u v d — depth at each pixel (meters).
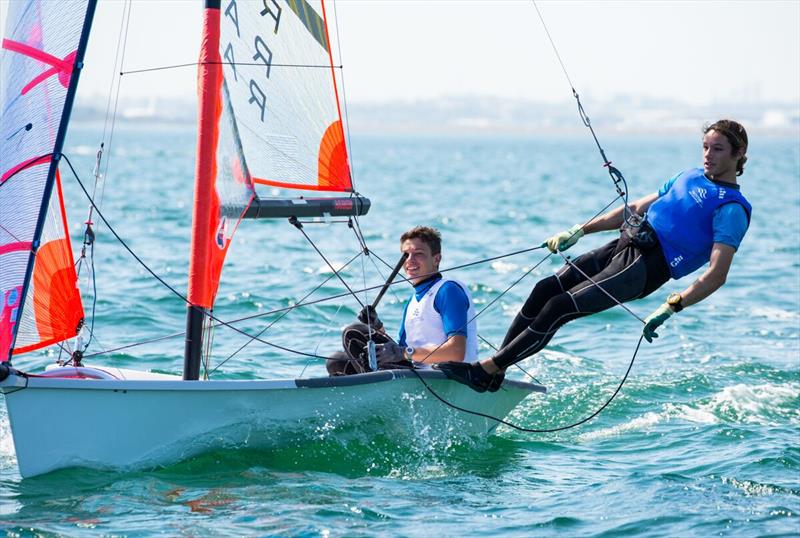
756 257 59.12
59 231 19.95
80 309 20.50
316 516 17.55
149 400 19.09
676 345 34.53
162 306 39.16
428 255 22.53
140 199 96.81
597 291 19.92
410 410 21.86
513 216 83.62
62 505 17.75
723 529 17.27
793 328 38.00
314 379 20.31
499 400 23.64
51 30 19.58
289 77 23.48
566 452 22.50
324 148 24.30
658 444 23.03
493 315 39.97
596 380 29.16
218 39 20.31
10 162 19.67
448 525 17.36
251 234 66.56
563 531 17.17
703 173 19.91
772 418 25.34
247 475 19.70
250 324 36.28
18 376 17.83
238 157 21.03
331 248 59.69
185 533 16.59
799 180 149.25
